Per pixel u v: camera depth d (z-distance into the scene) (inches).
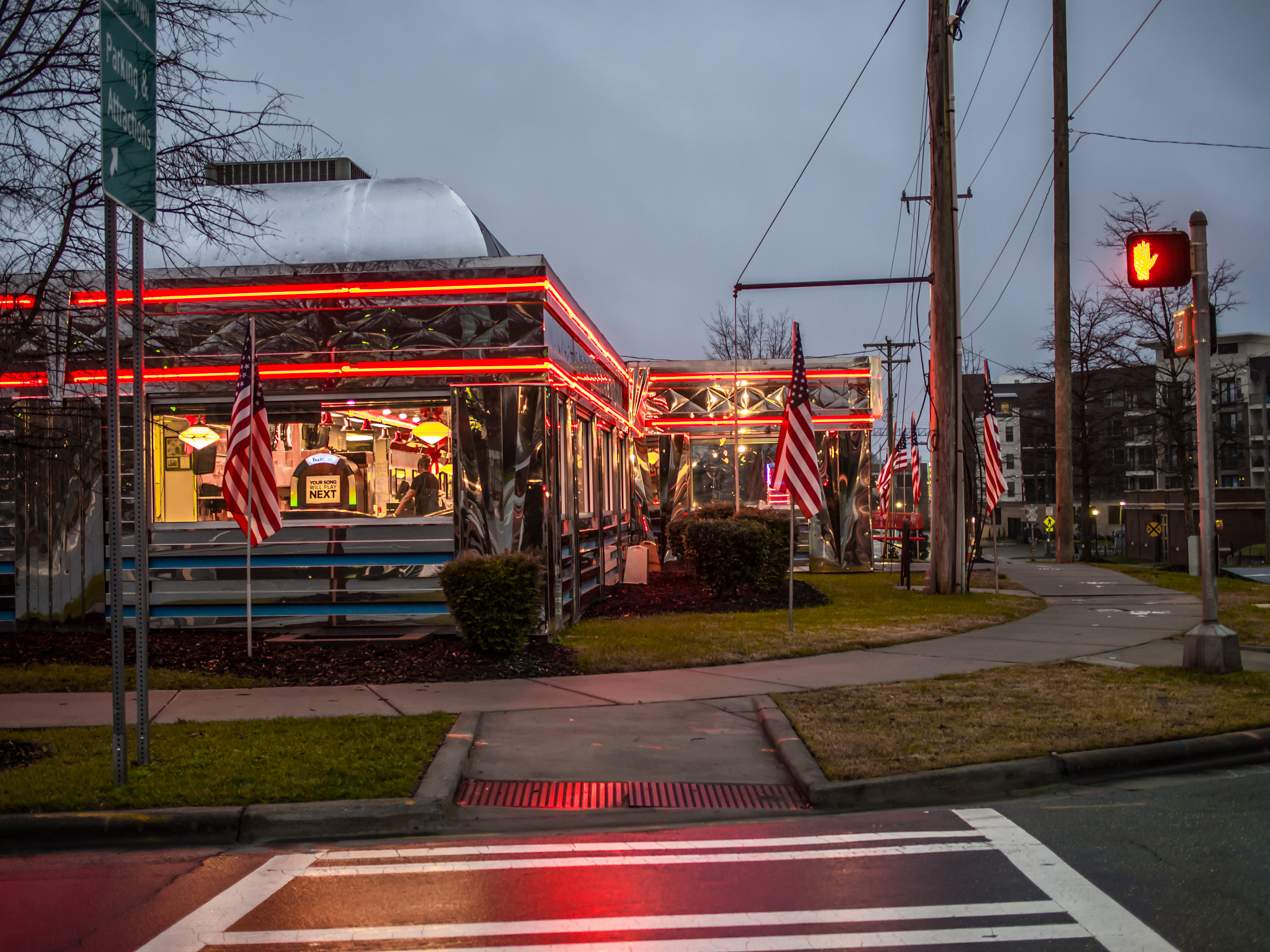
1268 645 442.9
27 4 288.2
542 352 462.3
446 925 175.2
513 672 399.2
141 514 256.8
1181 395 1457.9
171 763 262.5
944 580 691.4
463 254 503.8
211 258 505.7
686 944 165.5
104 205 276.2
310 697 357.7
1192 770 273.9
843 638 473.1
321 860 211.8
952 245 687.1
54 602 471.2
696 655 427.8
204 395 472.4
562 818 239.5
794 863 205.5
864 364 932.6
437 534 463.5
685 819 238.2
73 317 421.7
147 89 259.4
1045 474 3914.9
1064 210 1112.2
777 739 291.7
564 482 525.0
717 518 689.6
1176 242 379.9
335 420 475.2
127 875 203.6
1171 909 177.3
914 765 260.7
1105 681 366.0
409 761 264.2
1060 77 1117.1
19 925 177.6
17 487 472.4
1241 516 2162.9
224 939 170.7
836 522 930.1
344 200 520.1
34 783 245.0
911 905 181.3
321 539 466.3
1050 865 201.0
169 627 470.0
